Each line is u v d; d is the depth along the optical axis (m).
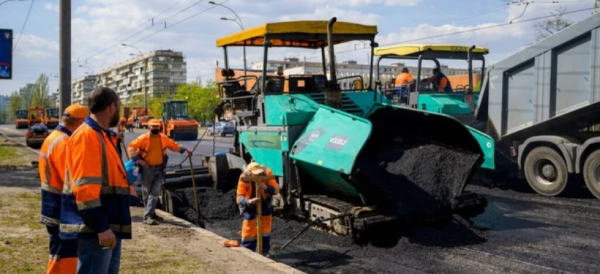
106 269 3.74
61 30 13.60
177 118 35.41
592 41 10.12
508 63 11.70
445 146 8.39
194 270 5.66
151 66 137.38
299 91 9.27
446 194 7.68
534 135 11.63
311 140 7.89
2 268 5.59
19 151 24.14
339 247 7.21
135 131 48.03
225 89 10.35
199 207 9.71
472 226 7.88
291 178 8.30
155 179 8.44
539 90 11.13
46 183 4.07
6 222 7.87
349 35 9.28
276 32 8.88
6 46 23.48
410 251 6.87
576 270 6.05
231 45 10.25
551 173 10.87
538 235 7.61
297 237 7.57
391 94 14.54
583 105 10.38
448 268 6.20
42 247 6.49
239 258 6.19
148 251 6.46
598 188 10.06
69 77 13.71
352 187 7.54
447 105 12.64
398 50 14.02
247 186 7.03
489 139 9.76
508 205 9.88
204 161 11.28
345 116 7.62
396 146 8.55
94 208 3.45
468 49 13.88
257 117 9.20
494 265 6.27
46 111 53.81
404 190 7.52
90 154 3.51
